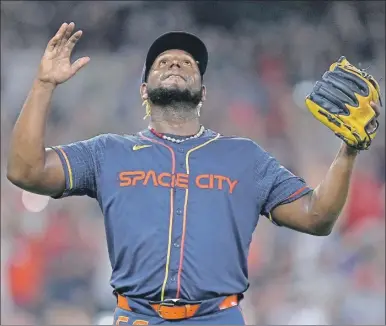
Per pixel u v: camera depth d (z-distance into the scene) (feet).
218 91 171.32
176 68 57.88
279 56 170.50
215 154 56.24
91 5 165.37
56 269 140.77
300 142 168.14
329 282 133.18
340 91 54.80
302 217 56.08
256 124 170.09
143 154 55.72
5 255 140.77
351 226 146.30
